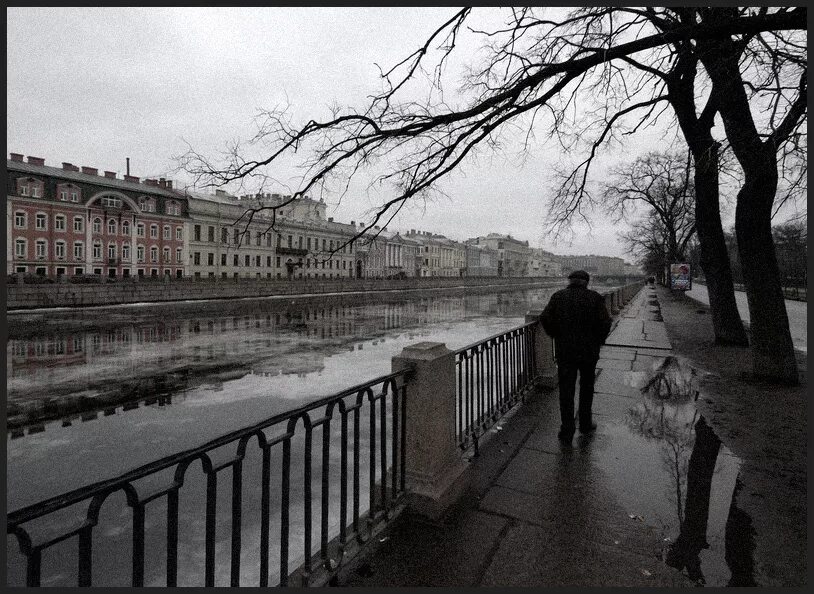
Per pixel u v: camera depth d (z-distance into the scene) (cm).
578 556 270
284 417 231
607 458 418
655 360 920
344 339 2261
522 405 589
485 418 496
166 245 5641
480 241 15625
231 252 6316
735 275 5734
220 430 911
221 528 515
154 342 2161
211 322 3042
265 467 222
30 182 4525
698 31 431
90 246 4969
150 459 770
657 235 5428
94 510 146
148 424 954
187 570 438
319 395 1177
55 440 860
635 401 617
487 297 6738
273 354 1808
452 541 286
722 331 1117
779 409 577
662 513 320
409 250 10325
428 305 4919
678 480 372
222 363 1623
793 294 3756
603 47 490
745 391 670
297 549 452
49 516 588
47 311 3231
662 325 1494
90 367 1577
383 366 1545
